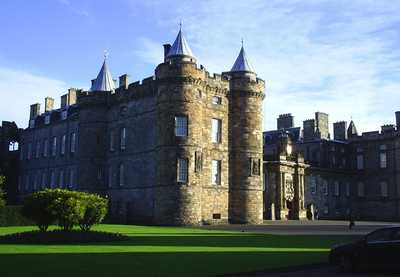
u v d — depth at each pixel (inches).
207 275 607.2
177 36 2151.8
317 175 3147.1
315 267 731.4
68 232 1084.5
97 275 594.9
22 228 1563.7
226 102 2267.5
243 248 960.9
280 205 2741.1
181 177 2009.1
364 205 3390.7
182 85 2038.6
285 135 2933.1
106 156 2447.1
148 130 2197.3
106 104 2471.7
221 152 2212.1
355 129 3659.0
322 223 2279.8
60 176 2869.1
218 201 2171.5
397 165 3260.3
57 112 3031.5
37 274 594.2
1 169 3307.1
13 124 3437.5
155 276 595.2
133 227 1731.1
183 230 1593.3
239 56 2330.2
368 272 692.1
